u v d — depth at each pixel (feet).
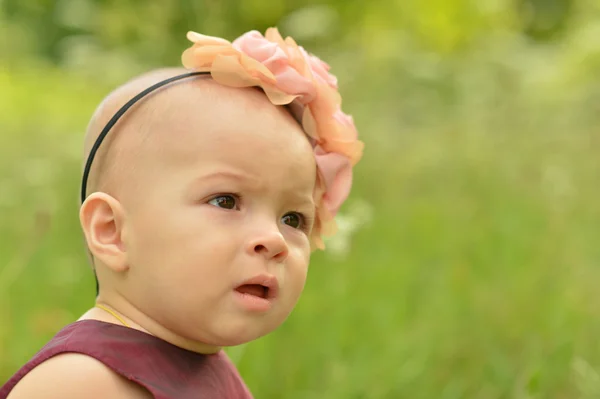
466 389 14.75
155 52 48.34
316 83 9.05
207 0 36.22
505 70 45.32
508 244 20.52
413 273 19.34
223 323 8.05
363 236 21.85
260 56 8.84
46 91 50.34
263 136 8.28
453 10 57.06
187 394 8.05
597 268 19.52
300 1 55.31
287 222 8.73
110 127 8.53
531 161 28.02
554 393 14.38
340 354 15.23
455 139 33.45
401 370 14.84
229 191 8.12
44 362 7.94
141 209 8.15
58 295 17.70
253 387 14.21
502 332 16.56
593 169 26.81
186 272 7.98
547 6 65.82
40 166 25.93
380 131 37.27
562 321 16.56
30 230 19.62
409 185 28.40
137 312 8.36
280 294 8.27
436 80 43.09
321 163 9.16
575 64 42.68
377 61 45.37
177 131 8.21
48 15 66.08
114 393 7.79
